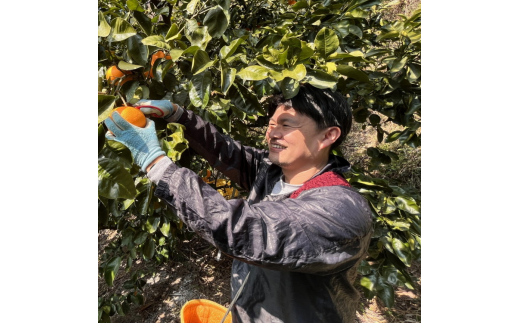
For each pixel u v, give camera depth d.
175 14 1.55
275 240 0.74
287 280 0.97
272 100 1.15
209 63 1.00
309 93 1.02
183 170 0.82
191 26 1.13
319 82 0.95
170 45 1.08
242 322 1.18
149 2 1.77
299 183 1.12
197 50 1.01
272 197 1.11
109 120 0.86
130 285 2.34
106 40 1.11
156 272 3.19
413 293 2.87
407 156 3.86
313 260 0.77
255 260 0.76
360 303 2.71
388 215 1.63
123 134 0.87
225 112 1.29
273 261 0.75
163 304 2.86
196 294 2.93
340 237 0.79
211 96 1.27
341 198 0.86
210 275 3.15
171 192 0.80
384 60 1.66
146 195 1.27
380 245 1.54
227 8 1.09
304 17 1.84
